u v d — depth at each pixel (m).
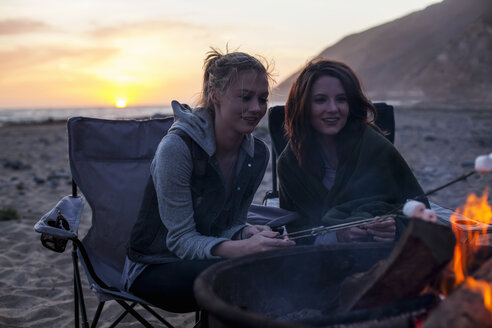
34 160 11.03
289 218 2.29
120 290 2.02
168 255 1.96
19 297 3.19
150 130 2.64
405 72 138.00
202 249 1.79
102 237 2.43
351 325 1.12
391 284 1.20
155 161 1.92
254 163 2.08
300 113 2.31
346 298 1.34
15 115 80.38
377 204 2.15
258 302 1.46
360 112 2.33
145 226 1.96
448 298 1.05
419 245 1.12
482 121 21.05
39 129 24.95
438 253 1.13
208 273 1.28
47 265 3.85
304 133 2.35
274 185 2.99
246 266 1.40
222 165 2.00
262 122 19.69
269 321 0.96
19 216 5.39
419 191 2.29
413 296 1.26
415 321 1.16
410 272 1.17
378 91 126.81
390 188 2.24
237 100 1.82
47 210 5.87
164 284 1.83
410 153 10.23
